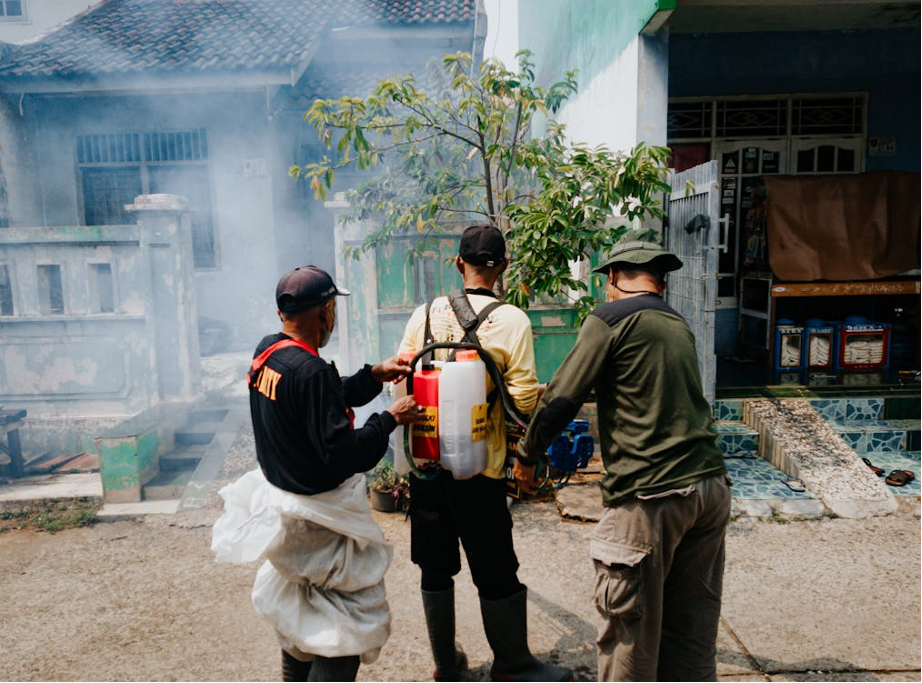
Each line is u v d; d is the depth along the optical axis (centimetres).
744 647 289
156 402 581
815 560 364
